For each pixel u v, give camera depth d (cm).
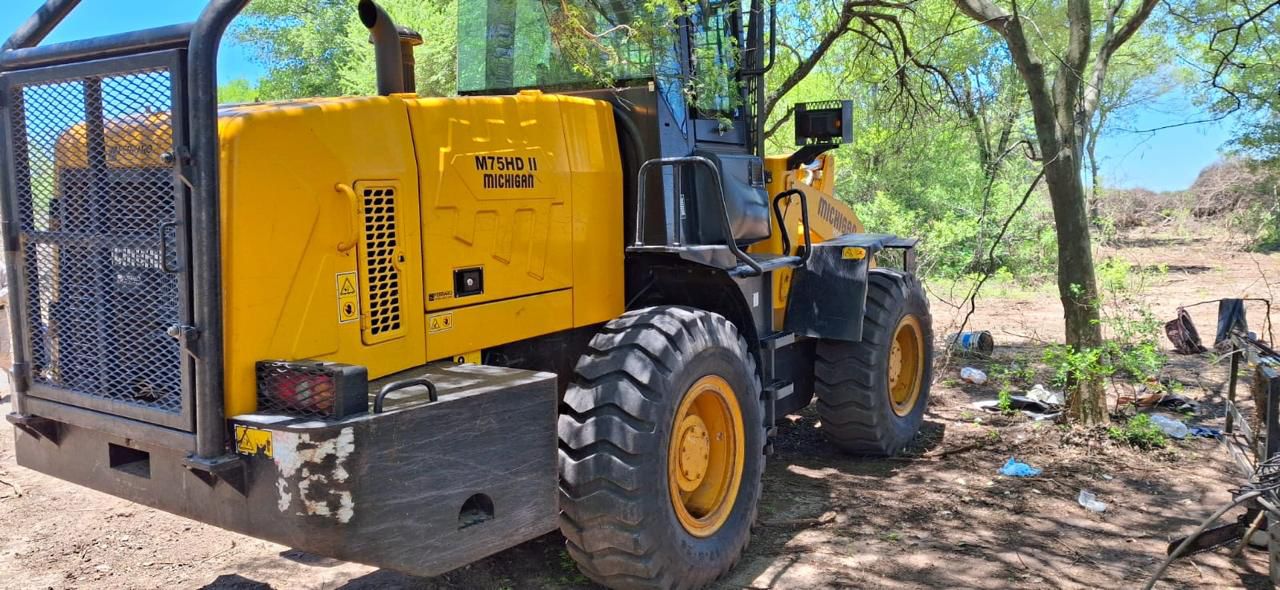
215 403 275
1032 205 1430
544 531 325
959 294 1294
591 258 417
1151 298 1227
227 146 279
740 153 508
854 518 477
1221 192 1969
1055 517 475
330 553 266
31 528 450
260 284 286
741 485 415
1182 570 408
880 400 562
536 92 400
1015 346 954
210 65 267
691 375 375
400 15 1356
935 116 771
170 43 276
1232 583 394
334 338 307
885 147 1248
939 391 756
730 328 411
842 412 562
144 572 401
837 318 534
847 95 1121
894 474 552
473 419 298
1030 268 1400
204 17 266
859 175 1442
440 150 346
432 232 342
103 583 389
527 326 385
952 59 789
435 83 1331
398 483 278
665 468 359
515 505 314
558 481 332
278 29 1978
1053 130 593
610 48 411
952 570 411
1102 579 400
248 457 273
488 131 367
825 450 606
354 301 313
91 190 305
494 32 480
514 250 377
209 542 436
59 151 312
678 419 370
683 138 450
